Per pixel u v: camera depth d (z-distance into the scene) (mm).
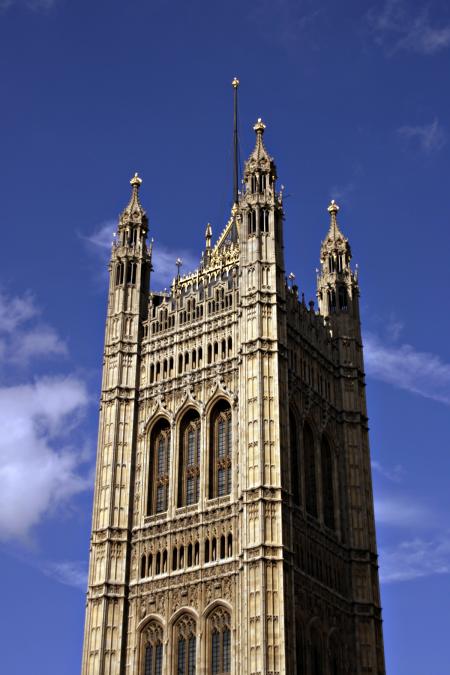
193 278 101188
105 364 98812
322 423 96188
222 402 91875
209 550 85688
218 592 83312
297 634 82062
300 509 88125
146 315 101688
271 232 96125
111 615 86750
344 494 95562
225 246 105625
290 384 92625
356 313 105875
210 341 94938
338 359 102250
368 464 98500
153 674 84062
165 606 85625
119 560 89125
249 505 83625
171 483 90688
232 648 80375
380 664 89375
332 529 93000
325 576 88500
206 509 87375
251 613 79375
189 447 92312
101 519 91188
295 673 78125
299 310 98625
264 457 85188
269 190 98250
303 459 91438
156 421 94938
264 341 90500
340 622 88312
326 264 107688
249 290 93250
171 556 87375
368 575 92188
